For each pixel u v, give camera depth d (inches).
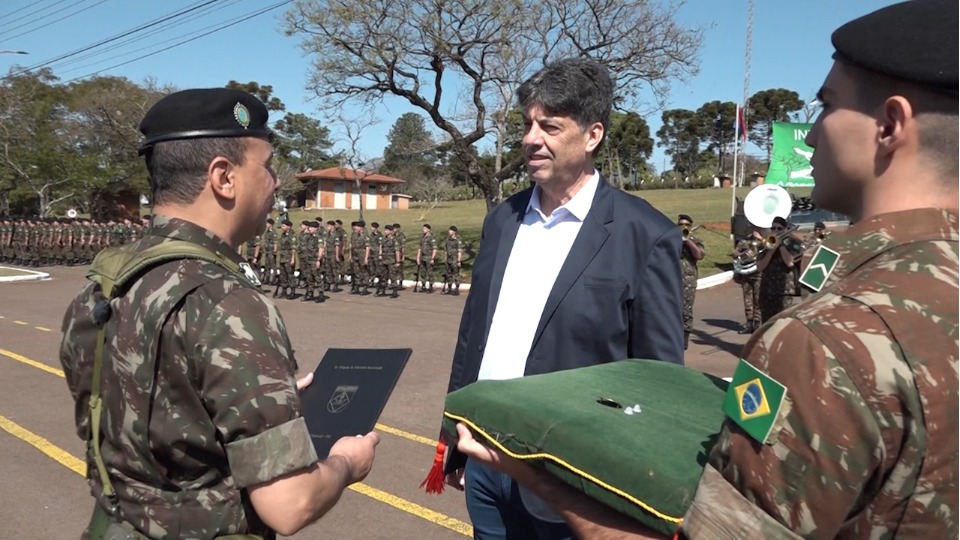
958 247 38.1
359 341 381.1
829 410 35.2
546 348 85.9
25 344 356.8
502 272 94.5
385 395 69.1
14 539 143.5
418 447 199.6
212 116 62.1
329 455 62.9
